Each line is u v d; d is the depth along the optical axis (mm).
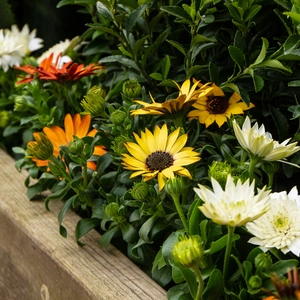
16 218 656
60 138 648
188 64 620
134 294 527
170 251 487
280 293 406
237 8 578
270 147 488
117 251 591
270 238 464
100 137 614
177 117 556
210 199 444
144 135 548
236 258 474
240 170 540
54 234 623
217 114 594
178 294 502
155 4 666
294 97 619
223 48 645
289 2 565
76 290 561
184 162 524
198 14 589
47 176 673
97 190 607
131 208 600
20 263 658
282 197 484
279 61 569
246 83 611
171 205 568
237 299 486
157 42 645
